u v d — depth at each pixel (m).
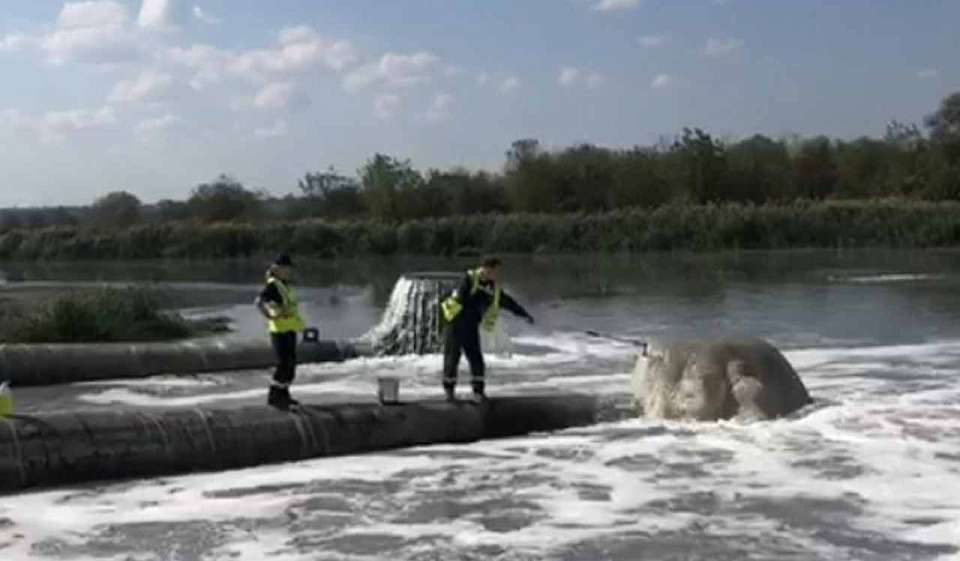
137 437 12.48
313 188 88.19
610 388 17.48
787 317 28.59
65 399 17.61
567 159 79.50
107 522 10.73
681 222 67.38
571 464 12.80
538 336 25.27
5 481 11.79
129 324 25.58
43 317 24.17
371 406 13.98
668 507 10.95
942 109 77.75
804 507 10.82
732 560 9.30
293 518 10.82
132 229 80.00
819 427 14.22
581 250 68.31
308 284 48.25
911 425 14.24
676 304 32.91
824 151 80.12
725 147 78.31
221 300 40.09
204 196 88.75
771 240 66.12
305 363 21.70
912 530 10.04
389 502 11.34
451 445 13.98
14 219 88.88
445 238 72.38
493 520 10.65
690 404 14.94
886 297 33.62
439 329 22.77
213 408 13.66
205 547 9.95
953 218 65.00
